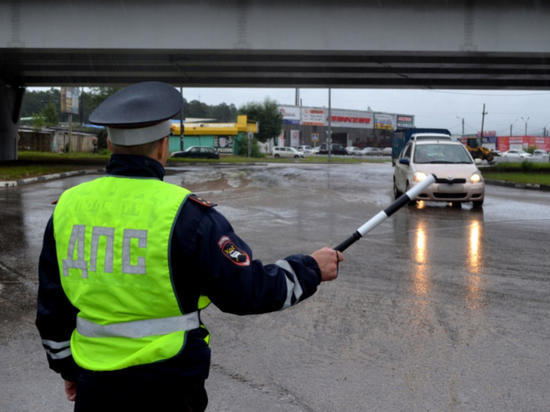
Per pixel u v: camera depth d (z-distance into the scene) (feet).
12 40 72.74
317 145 297.33
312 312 17.67
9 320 16.92
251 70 100.32
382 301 18.92
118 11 72.54
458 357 13.99
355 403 11.49
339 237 31.48
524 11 72.23
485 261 25.36
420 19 72.84
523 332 15.89
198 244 5.44
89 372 5.53
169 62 92.38
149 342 5.41
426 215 40.83
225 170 100.22
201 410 5.78
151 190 5.60
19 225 34.40
